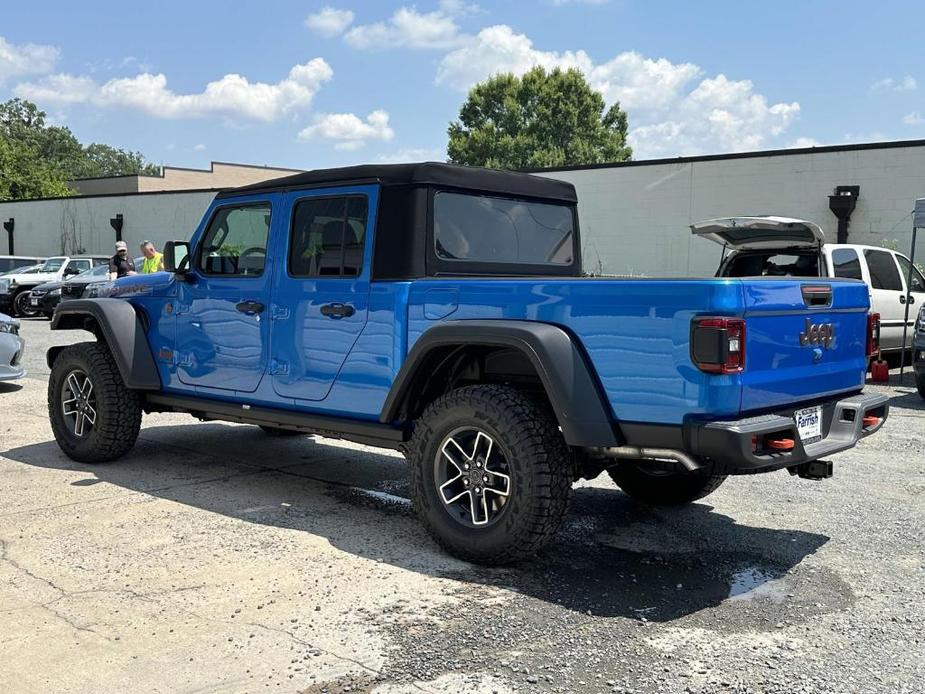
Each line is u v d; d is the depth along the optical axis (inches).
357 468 246.4
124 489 217.3
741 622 138.1
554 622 136.9
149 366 233.9
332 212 190.5
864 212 664.4
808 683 117.6
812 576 159.9
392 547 173.6
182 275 222.1
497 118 2316.7
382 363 178.9
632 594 149.7
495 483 160.4
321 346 190.4
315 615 138.1
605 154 2288.4
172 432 298.5
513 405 156.5
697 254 751.1
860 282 175.8
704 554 172.4
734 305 138.3
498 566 162.9
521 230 203.9
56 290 853.2
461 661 122.6
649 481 207.3
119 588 148.9
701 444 139.4
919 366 366.3
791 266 394.3
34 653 123.8
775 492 223.0
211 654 123.8
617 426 149.1
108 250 1331.2
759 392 144.5
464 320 164.6
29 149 1898.4
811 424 159.5
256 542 175.3
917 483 231.8
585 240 806.5
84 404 245.0
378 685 115.2
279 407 203.2
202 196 1219.2
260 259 205.5
